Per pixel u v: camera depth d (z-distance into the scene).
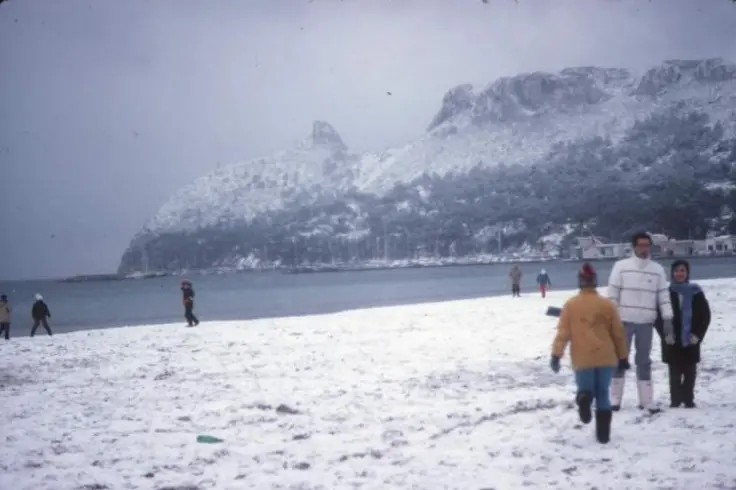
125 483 6.69
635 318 8.85
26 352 21.81
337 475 6.68
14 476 7.05
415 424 8.86
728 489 5.77
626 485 5.94
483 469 6.65
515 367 14.10
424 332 22.42
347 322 28.08
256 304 74.44
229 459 7.54
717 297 32.69
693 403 9.16
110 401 11.76
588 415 7.38
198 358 17.94
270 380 13.41
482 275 161.25
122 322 53.91
